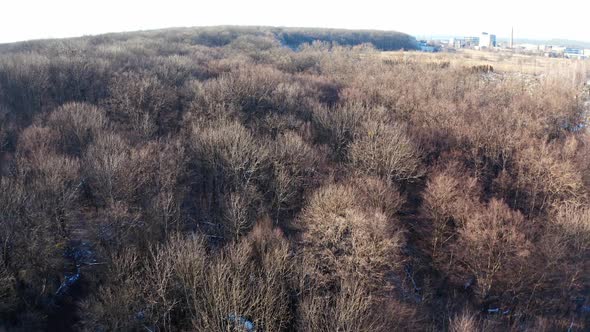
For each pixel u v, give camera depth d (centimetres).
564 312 4659
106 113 6938
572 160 6203
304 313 3419
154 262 3809
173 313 3597
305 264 3891
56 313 4066
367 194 5031
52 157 4881
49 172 4566
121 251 4041
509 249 4616
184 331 3462
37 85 7419
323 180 5444
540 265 4656
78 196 4753
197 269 3578
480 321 4438
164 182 4859
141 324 3488
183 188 5344
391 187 5519
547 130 7612
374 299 3831
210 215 5434
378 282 4109
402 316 3912
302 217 4741
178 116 7325
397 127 6569
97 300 3678
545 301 4700
